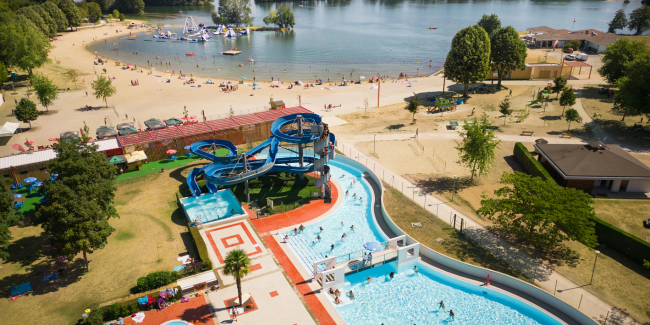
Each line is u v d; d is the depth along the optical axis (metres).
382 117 116.31
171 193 75.94
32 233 63.81
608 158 74.38
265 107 125.44
